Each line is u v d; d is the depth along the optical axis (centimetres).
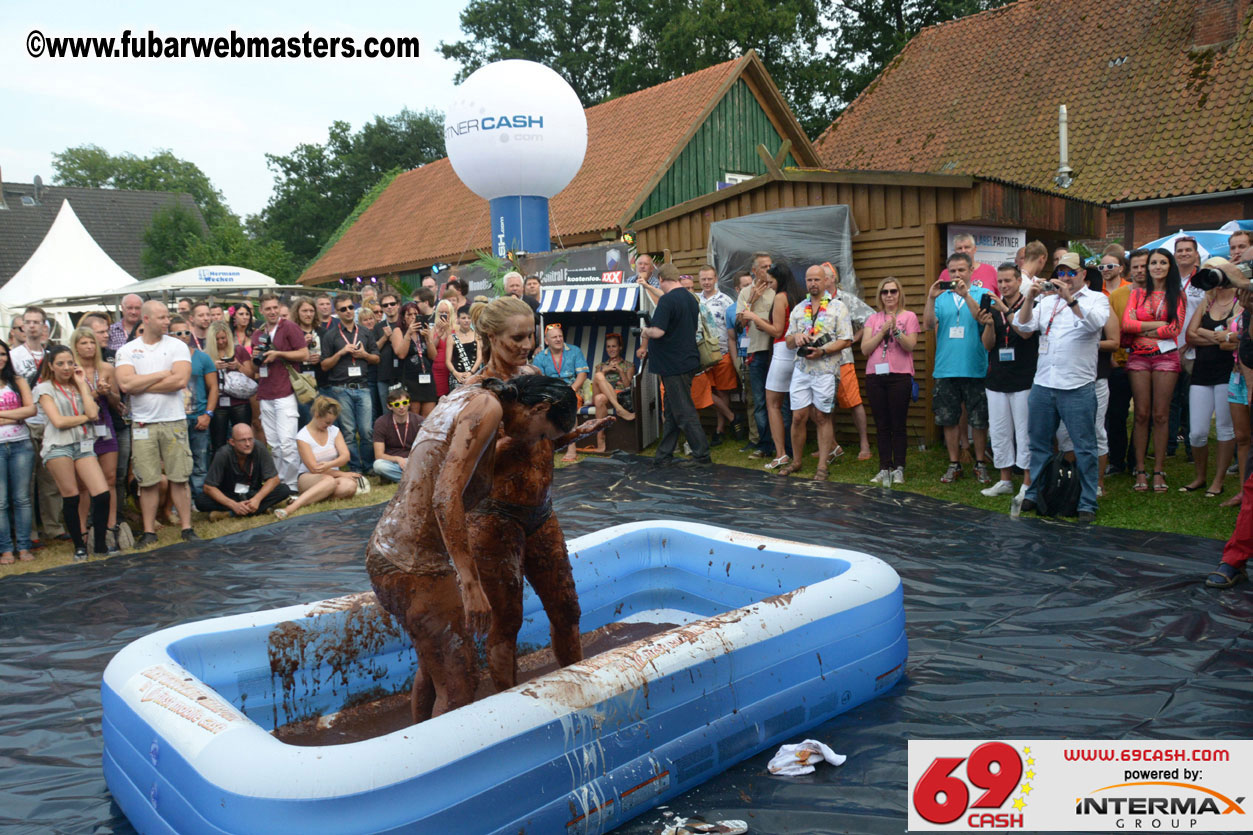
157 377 659
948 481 732
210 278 1455
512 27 3666
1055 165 1599
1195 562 505
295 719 359
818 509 674
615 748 281
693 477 812
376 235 2522
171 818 260
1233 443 633
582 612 455
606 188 1822
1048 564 518
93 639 476
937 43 2062
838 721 344
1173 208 1441
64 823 295
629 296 936
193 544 664
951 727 332
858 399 834
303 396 847
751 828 273
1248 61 1498
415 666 394
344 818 230
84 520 665
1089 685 361
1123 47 1702
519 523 321
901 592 387
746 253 979
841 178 906
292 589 549
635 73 3027
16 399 645
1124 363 729
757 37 2794
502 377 316
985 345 673
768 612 338
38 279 1692
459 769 248
